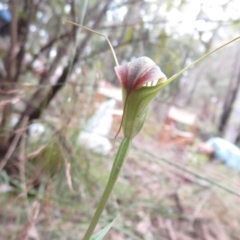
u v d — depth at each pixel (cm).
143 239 28
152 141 63
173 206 37
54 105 40
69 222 28
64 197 28
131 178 41
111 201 32
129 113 9
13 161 30
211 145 82
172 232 32
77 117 31
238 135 120
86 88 35
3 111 30
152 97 9
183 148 65
